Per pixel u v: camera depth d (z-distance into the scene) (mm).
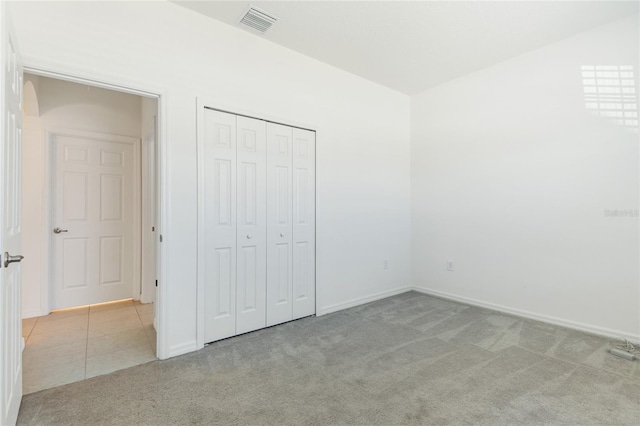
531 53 3043
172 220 2273
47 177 3199
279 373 2016
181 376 1982
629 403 1694
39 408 1653
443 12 2422
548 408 1653
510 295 3227
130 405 1683
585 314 2736
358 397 1753
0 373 1251
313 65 3162
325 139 3273
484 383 1896
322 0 2268
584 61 2721
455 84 3686
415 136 4152
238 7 2338
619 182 2566
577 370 2051
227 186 2574
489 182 3393
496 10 2398
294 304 3029
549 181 2945
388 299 3781
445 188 3812
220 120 2535
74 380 1936
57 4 1851
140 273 3719
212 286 2488
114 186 3633
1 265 1262
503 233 3281
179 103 2309
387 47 2945
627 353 2221
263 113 2770
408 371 2041
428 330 2766
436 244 3912
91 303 3496
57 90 3262
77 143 3414
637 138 2486
